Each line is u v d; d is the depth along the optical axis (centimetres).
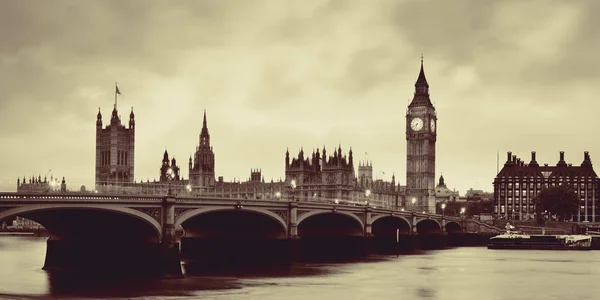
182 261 17338
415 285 13925
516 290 13425
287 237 17338
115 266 13512
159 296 11438
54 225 13825
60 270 14050
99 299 11056
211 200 14475
